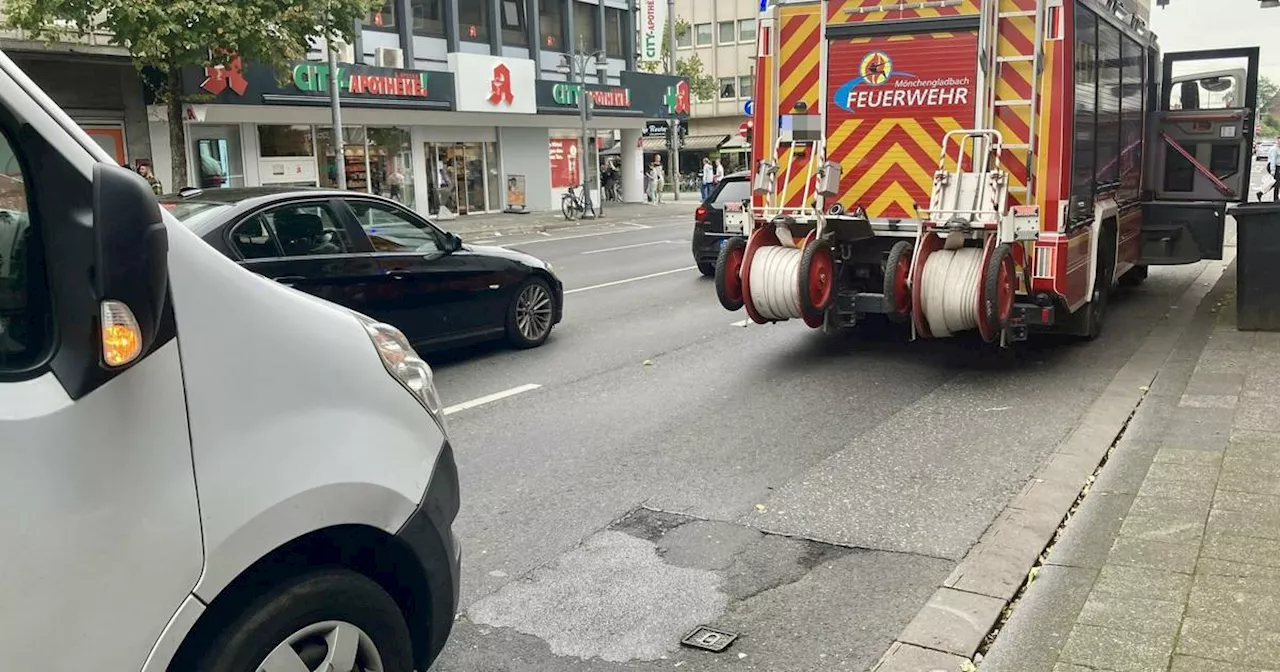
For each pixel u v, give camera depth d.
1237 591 4.01
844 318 8.61
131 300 2.02
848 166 8.51
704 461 6.10
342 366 2.78
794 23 8.59
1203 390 7.06
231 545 2.40
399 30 28.77
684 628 4.05
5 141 2.13
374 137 28.56
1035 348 9.05
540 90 31.66
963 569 4.45
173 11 16.59
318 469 2.61
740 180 14.46
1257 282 8.82
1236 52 10.65
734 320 11.05
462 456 6.28
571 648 3.90
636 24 40.72
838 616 4.12
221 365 2.44
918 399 7.42
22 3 16.34
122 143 22.03
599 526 5.11
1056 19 7.49
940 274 7.61
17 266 2.16
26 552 2.07
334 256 7.75
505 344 9.89
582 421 7.04
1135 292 12.02
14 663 2.08
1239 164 10.55
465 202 31.62
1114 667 3.50
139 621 2.25
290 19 17.91
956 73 7.97
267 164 25.56
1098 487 5.36
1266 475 5.30
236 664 2.47
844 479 5.72
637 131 39.03
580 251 20.17
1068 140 7.60
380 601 2.81
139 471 2.25
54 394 2.13
